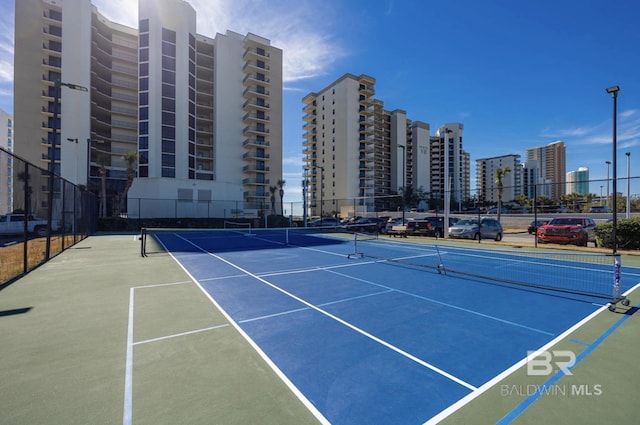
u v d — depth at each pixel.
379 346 4.29
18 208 11.88
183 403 3.00
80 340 4.45
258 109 61.16
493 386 3.35
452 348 4.25
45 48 53.25
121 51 57.50
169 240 20.77
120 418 2.78
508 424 2.74
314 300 6.48
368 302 6.36
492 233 20.67
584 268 10.36
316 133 99.25
